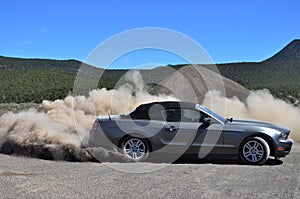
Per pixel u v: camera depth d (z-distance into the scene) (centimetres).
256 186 577
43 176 641
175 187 569
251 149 775
